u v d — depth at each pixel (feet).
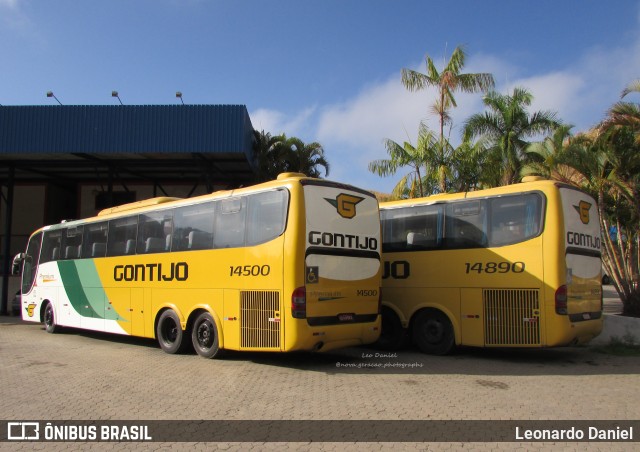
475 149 64.39
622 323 40.24
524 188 33.40
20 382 27.63
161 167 72.90
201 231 35.35
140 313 39.50
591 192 52.70
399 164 66.39
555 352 37.96
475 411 21.91
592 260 34.91
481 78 69.97
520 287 32.63
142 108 62.69
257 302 30.83
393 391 25.41
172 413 21.76
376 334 33.17
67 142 62.75
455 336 34.99
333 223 31.27
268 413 21.68
